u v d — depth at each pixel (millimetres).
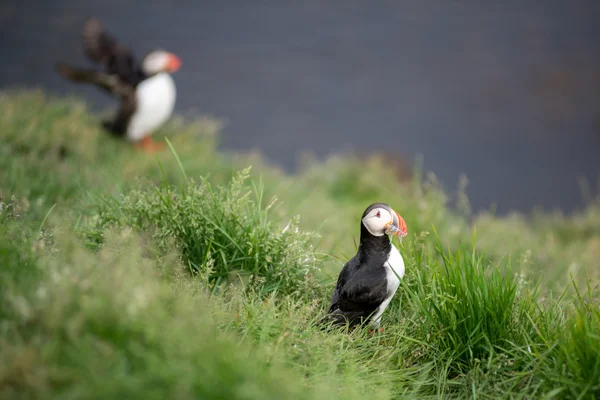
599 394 5363
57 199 9250
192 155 14617
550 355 6008
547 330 6324
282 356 5504
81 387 4094
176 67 14984
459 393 6055
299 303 6621
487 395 5852
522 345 6285
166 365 4438
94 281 4941
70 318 4555
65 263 5305
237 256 7141
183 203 7172
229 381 4414
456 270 6641
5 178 9492
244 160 15883
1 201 6926
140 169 12508
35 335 4508
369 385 5758
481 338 6348
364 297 6586
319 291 7227
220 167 14148
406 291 6996
